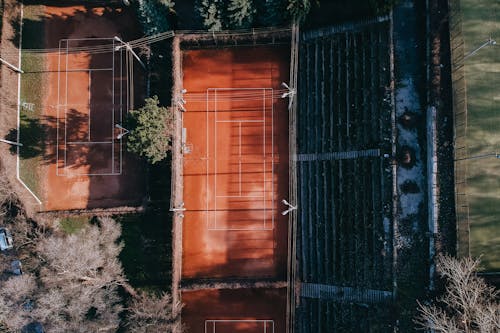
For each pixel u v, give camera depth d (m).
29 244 41.84
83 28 44.44
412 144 37.09
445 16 36.41
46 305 37.41
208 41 42.00
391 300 36.62
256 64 43.00
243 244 42.31
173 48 41.09
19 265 41.78
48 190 43.19
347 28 39.34
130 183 43.12
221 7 39.44
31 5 44.16
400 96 37.41
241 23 39.94
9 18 43.00
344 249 38.94
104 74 43.91
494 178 35.81
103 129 43.62
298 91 41.56
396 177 37.03
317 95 40.75
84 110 43.81
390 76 37.31
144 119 37.84
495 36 36.69
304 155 40.97
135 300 40.31
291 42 41.31
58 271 38.16
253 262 42.09
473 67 36.66
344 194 39.28
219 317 42.06
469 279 33.66
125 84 43.62
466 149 35.97
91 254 38.31
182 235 42.69
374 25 38.34
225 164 42.81
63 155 43.50
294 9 37.56
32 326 40.56
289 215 41.03
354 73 39.22
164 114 39.66
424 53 37.28
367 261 37.91
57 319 37.53
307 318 40.16
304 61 41.47
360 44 39.12
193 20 42.72
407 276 36.41
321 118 40.66
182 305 41.97
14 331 38.50
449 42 36.28
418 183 36.84
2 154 41.94
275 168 42.41
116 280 41.19
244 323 41.84
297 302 40.09
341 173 39.25
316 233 40.19
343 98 39.84
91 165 43.44
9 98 42.78
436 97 36.22
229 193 42.62
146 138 37.97
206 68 43.38
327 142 40.25
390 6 36.28
